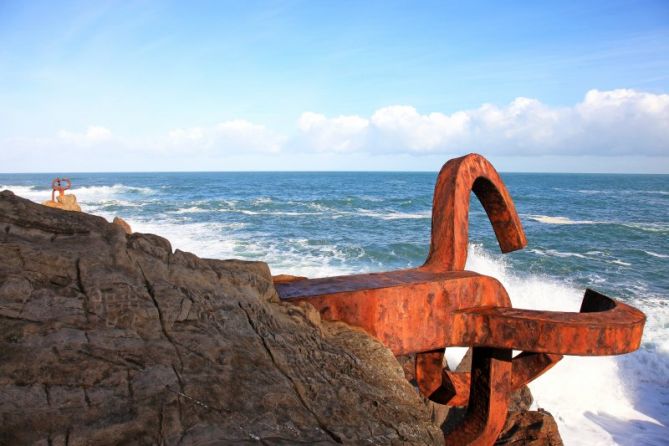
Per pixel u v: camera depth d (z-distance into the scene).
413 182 102.06
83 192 57.19
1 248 1.38
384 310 2.26
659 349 10.52
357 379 1.89
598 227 30.08
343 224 28.73
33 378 1.24
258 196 53.50
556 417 8.24
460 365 4.52
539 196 59.34
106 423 1.24
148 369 1.39
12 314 1.31
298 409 1.58
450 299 2.43
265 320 1.81
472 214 35.22
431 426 1.92
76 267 1.46
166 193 57.41
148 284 1.57
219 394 1.44
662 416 8.27
